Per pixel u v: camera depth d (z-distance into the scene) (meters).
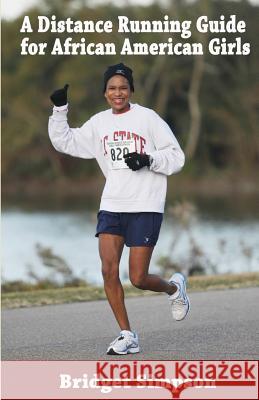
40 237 65.50
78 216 91.25
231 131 129.75
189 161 129.00
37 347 18.67
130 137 17.17
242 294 24.73
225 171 128.88
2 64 139.38
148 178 17.22
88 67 133.38
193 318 21.33
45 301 24.58
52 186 139.25
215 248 44.97
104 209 17.33
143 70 130.50
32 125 138.75
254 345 18.16
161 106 131.50
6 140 139.38
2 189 138.88
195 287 26.27
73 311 23.08
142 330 20.09
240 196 114.88
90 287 27.56
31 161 139.88
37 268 38.88
